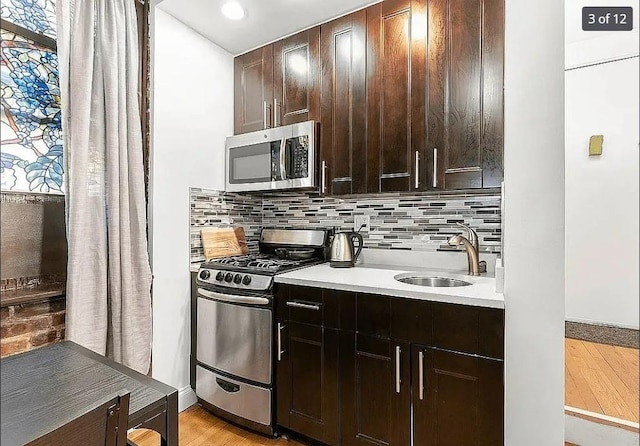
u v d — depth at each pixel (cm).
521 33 123
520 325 124
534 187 122
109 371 102
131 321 164
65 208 152
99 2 161
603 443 113
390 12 184
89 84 152
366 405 153
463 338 133
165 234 200
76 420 56
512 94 125
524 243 123
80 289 148
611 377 95
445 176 168
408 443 143
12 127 144
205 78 226
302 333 170
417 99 176
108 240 159
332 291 162
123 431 64
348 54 197
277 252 247
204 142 226
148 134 194
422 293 140
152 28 194
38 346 145
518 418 125
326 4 191
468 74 163
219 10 198
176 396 94
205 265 206
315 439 167
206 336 202
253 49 238
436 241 206
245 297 182
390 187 182
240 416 187
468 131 163
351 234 212
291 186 209
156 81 195
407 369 144
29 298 140
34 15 151
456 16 167
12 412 78
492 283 159
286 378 175
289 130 211
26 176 148
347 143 196
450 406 135
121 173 164
